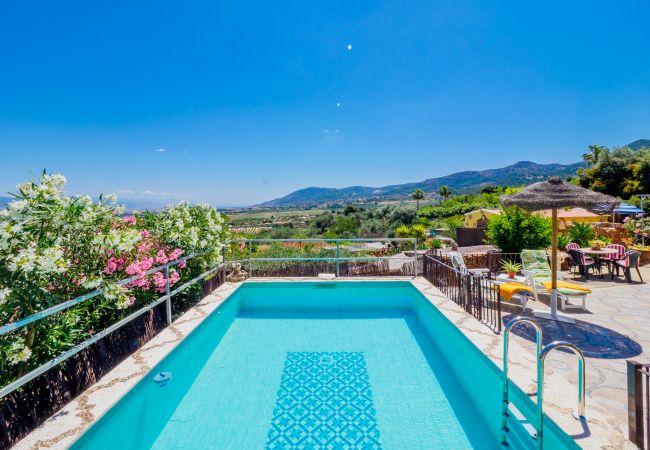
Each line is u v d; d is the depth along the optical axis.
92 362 2.87
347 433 3.08
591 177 30.72
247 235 8.60
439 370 4.21
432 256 6.66
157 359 3.29
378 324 5.73
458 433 3.08
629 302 5.79
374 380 3.99
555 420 2.35
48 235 2.80
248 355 4.63
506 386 2.81
